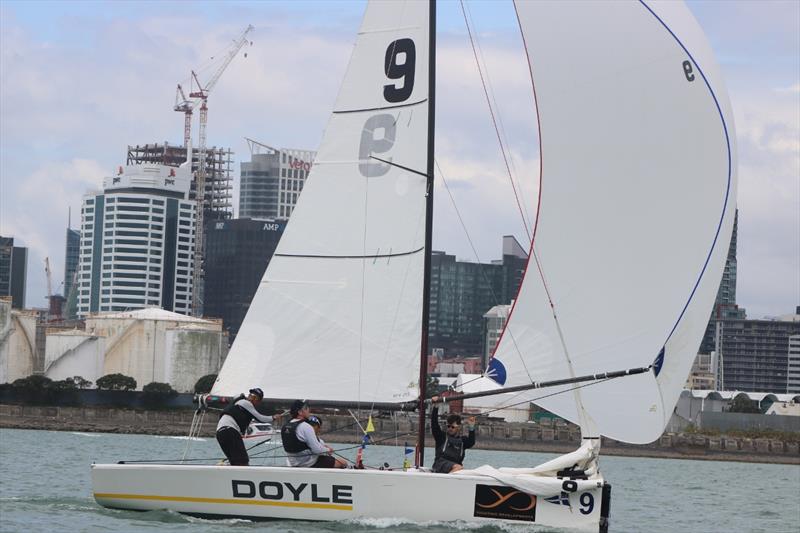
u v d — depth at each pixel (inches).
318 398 1712.6
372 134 1737.2
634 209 1708.9
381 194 1726.1
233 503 1599.4
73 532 1481.3
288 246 1750.7
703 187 1700.3
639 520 2283.5
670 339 1688.0
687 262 1694.1
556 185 1732.3
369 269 1717.5
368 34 1753.2
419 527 1557.6
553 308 1710.1
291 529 1533.0
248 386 1736.0
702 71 1700.3
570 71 1732.3
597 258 1710.1
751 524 2343.8
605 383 1688.0
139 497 1646.2
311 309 1731.1
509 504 1562.5
